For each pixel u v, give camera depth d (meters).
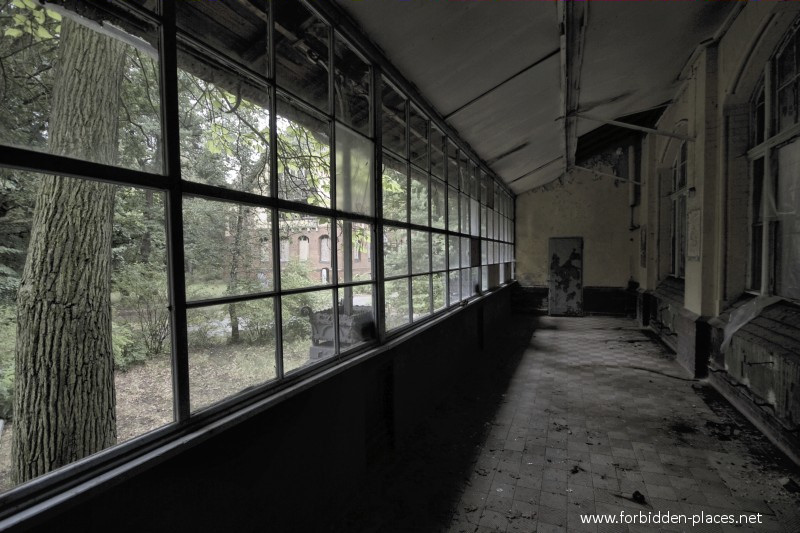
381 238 2.87
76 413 1.38
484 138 5.23
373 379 2.80
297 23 2.28
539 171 8.54
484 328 6.30
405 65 3.02
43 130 1.51
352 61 2.78
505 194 9.09
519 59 3.44
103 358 1.47
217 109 2.36
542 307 10.38
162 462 1.25
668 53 4.54
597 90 4.91
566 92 4.44
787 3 3.13
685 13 3.71
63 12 1.31
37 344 1.36
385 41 2.68
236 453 1.55
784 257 3.58
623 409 3.95
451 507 2.39
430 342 3.86
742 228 4.35
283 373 1.88
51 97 1.52
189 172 2.36
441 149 4.48
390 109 3.42
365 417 2.69
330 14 2.22
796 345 2.84
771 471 2.75
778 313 3.41
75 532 1.02
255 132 2.53
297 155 3.01
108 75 1.57
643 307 8.36
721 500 2.44
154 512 1.23
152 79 1.88
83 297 1.42
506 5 2.62
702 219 4.69
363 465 2.63
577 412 3.89
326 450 2.18
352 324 2.69
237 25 2.15
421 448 3.13
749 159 4.27
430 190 3.96
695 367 4.89
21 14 1.40
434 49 2.91
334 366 2.27
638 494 2.49
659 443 3.21
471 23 2.71
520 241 10.53
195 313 2.46
